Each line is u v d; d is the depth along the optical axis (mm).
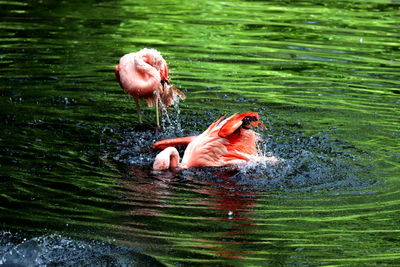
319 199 10406
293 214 9781
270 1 29188
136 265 8102
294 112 14977
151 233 9047
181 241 8797
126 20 24406
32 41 20859
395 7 28234
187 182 11234
